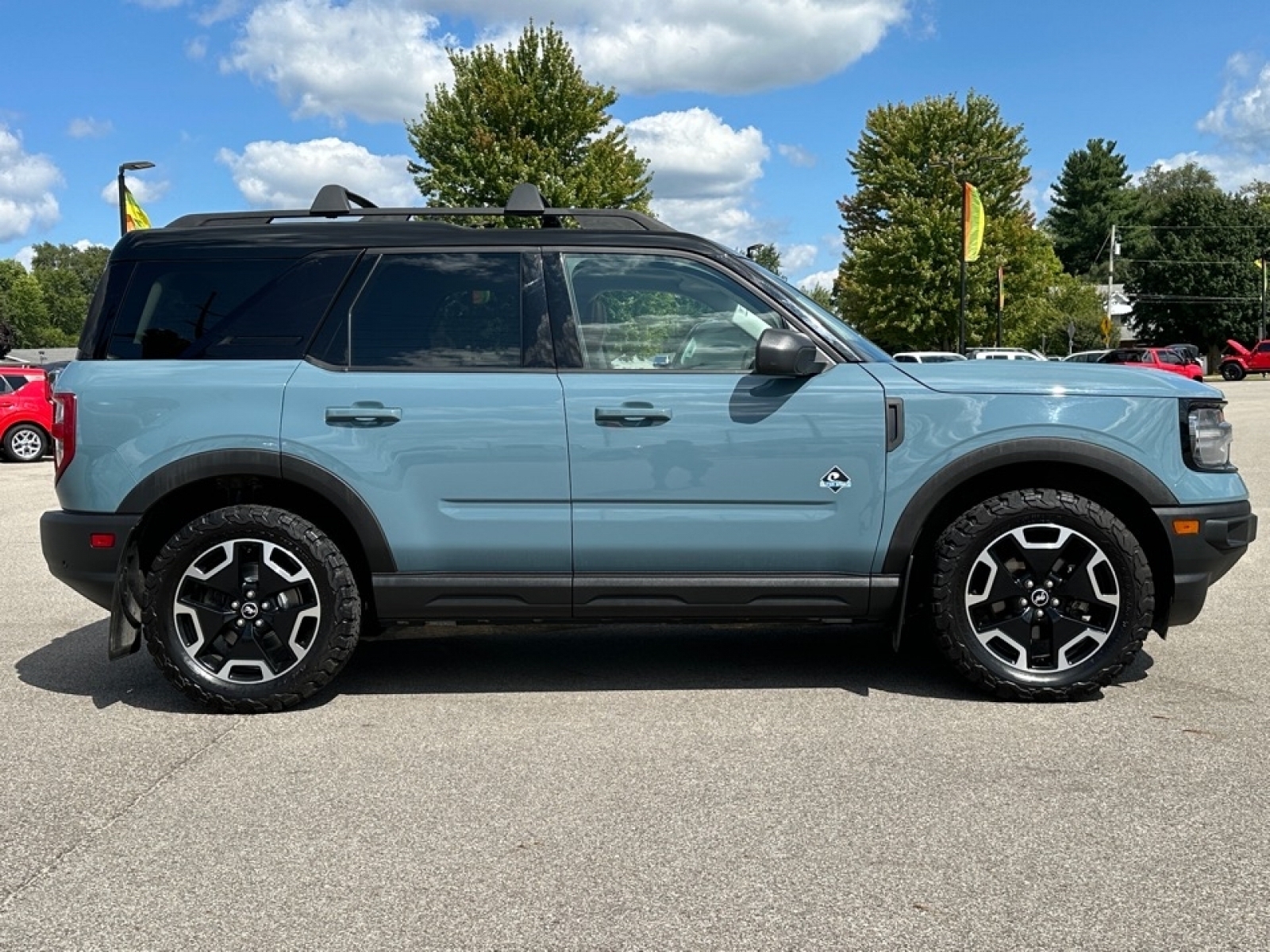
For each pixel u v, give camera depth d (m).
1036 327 55.66
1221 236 67.12
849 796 3.28
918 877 2.75
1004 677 4.12
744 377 4.10
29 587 6.93
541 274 4.23
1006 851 2.89
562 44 27.61
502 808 3.22
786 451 4.05
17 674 4.79
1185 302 67.50
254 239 4.27
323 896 2.69
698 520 4.07
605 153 27.78
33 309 130.00
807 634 5.40
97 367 4.16
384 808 3.24
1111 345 64.75
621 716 4.10
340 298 4.21
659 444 4.04
